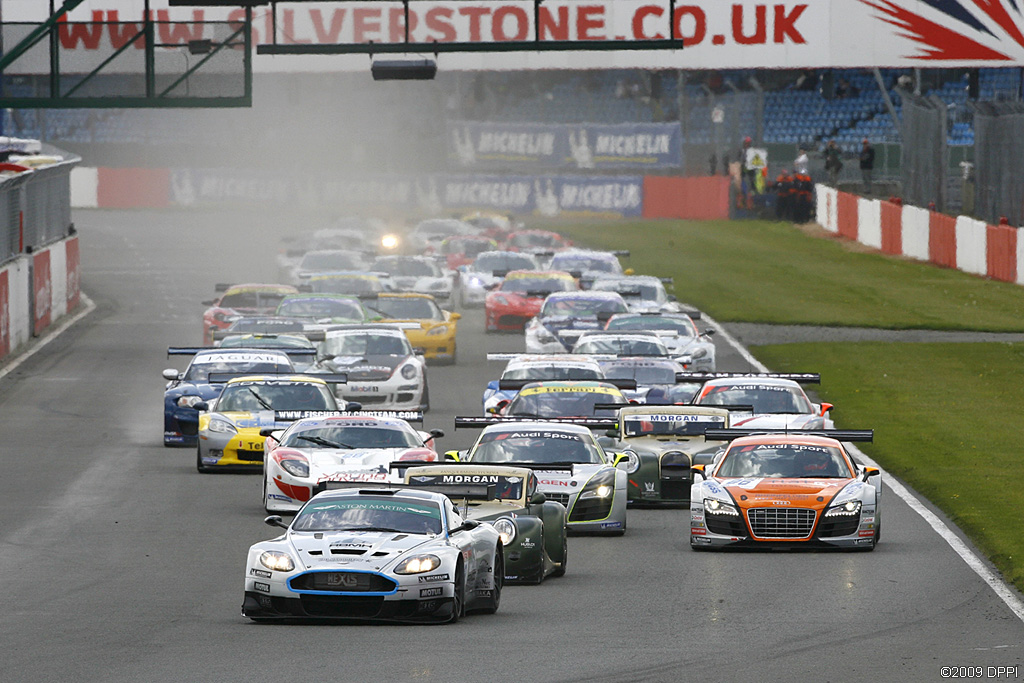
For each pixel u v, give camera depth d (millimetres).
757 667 45438
